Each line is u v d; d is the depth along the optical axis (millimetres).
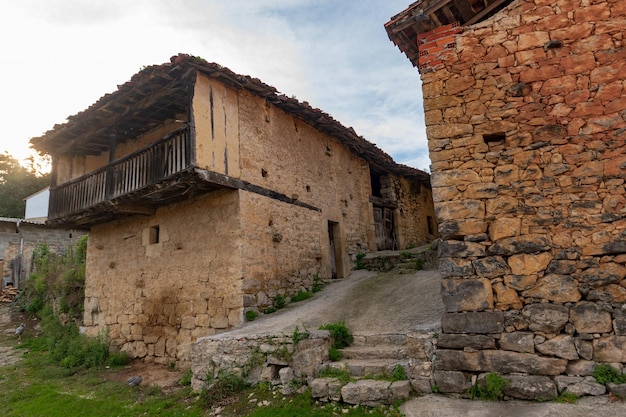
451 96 4590
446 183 4410
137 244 8898
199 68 6809
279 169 8648
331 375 4500
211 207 7602
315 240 9438
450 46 4707
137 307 8484
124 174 7801
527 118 4254
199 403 4871
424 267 9391
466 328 4004
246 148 7770
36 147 9531
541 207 4035
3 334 10914
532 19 4430
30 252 17844
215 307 7117
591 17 4207
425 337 4172
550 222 3975
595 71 4102
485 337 3914
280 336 5043
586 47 4176
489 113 4406
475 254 4152
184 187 7051
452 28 4758
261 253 7508
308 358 4746
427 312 5809
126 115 7973
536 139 4184
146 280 8453
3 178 30656
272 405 4414
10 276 16406
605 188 3865
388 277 9000
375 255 11078
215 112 7176
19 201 29516
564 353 3639
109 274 9430
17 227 17828
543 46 4336
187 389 5668
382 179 13875
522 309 3881
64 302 10992
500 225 4129
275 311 7371
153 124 8953
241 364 5125
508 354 3791
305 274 8789
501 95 4395
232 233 7184
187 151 6590
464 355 3934
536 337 3762
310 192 9617
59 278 12211
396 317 5949
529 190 4105
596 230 3814
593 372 3523
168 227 8273
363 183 12359
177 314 7680
